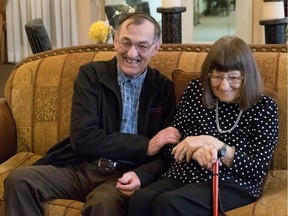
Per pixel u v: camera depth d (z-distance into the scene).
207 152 1.93
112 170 2.24
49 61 2.75
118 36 2.27
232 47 2.01
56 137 2.65
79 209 2.05
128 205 1.97
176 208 1.85
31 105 2.71
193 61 2.48
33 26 3.57
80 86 2.29
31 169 2.13
